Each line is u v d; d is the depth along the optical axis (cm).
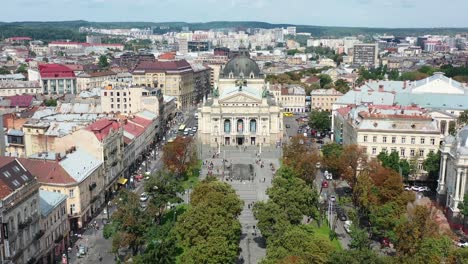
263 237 16838
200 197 16850
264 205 15562
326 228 17650
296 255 12156
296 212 15762
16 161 14588
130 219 14212
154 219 16500
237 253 14975
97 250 16075
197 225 14038
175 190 17562
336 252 12181
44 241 14788
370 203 17100
